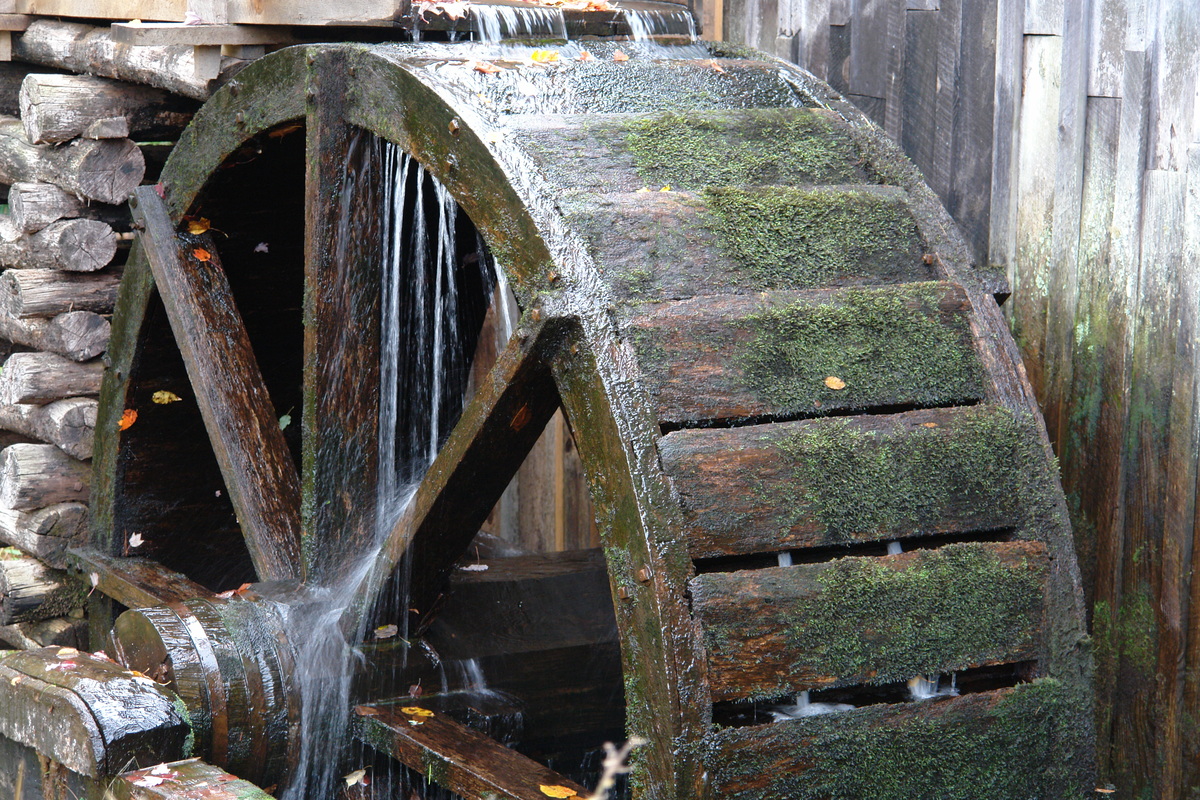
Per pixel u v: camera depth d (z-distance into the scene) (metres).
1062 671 3.07
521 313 3.10
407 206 4.07
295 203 4.44
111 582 4.43
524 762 3.20
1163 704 3.50
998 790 3.00
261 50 4.28
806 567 2.86
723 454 2.84
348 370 3.78
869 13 4.22
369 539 3.84
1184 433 3.36
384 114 3.49
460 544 3.59
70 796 3.36
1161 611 3.48
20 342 5.29
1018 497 3.12
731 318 3.00
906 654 2.90
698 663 2.68
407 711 3.55
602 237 3.03
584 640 4.02
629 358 2.86
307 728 3.52
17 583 5.09
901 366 3.13
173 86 4.54
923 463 3.03
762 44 4.65
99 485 4.84
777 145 3.54
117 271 5.11
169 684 3.40
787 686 2.77
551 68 3.58
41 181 4.93
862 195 3.42
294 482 4.19
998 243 3.87
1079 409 3.66
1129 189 3.46
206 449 4.85
